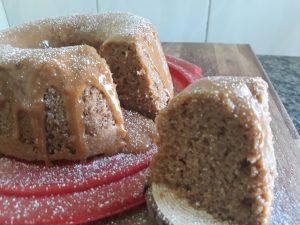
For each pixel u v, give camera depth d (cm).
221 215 13
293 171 16
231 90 13
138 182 15
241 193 13
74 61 16
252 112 12
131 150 17
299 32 34
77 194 15
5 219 14
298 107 23
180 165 14
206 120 13
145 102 20
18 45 21
